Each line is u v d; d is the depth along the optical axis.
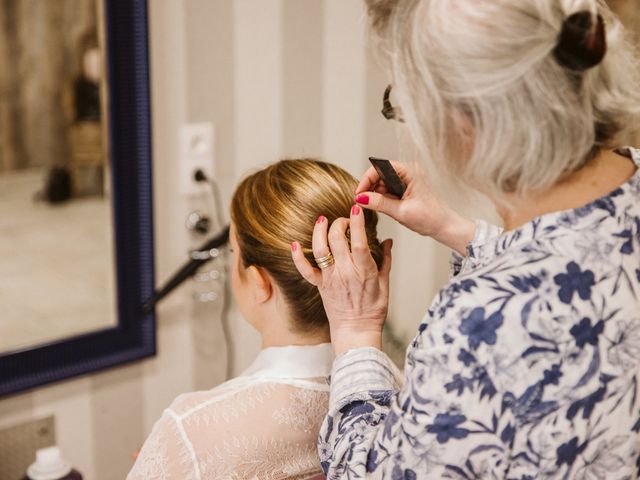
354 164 2.00
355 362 0.95
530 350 0.78
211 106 1.74
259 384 1.06
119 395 1.76
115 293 1.68
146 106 1.62
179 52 1.67
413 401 0.81
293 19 1.81
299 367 1.07
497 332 0.78
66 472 1.49
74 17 1.51
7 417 1.62
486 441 0.79
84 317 1.66
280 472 1.06
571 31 0.75
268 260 1.04
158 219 1.72
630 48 0.86
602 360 0.80
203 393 1.07
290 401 1.06
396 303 2.16
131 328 1.71
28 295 1.59
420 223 1.07
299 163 1.11
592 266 0.80
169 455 1.04
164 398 1.83
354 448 0.88
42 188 1.56
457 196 0.87
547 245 0.80
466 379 0.78
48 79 1.51
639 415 0.84
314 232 0.96
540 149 0.78
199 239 1.79
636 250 0.82
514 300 0.78
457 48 0.77
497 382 0.78
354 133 1.98
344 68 1.92
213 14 1.70
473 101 0.78
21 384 1.59
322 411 1.08
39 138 1.53
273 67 1.81
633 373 0.82
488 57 0.76
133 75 1.60
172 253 1.76
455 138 0.82
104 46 1.55
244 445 1.03
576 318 0.79
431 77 0.79
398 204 1.05
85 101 1.56
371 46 0.86
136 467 1.06
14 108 1.50
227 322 1.87
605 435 0.82
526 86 0.77
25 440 1.65
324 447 0.96
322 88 1.89
